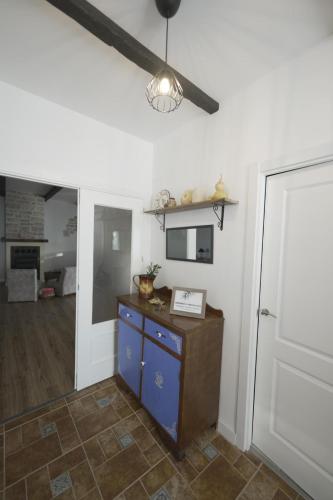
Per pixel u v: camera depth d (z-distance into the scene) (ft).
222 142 5.60
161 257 7.55
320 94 3.90
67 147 6.20
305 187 4.16
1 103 5.22
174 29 3.74
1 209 19.58
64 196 19.90
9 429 5.23
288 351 4.43
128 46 3.73
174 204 6.53
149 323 5.51
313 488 4.06
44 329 10.75
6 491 3.97
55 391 6.57
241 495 4.07
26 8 3.53
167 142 7.43
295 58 4.20
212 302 5.72
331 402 3.87
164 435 5.01
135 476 4.31
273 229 4.66
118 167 7.23
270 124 4.59
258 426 4.98
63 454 4.67
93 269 6.88
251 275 4.80
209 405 5.24
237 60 4.36
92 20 3.31
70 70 4.83
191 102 5.66
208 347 5.02
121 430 5.33
